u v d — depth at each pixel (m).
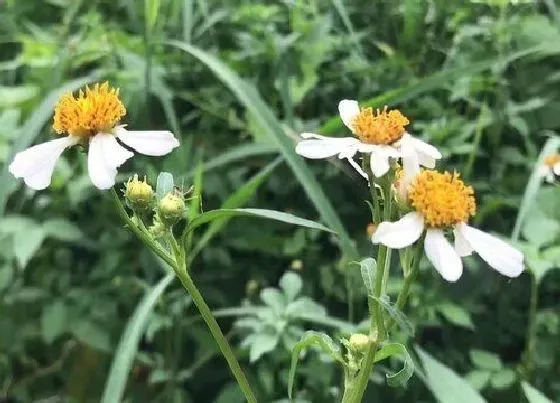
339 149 0.16
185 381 0.31
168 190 0.17
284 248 0.31
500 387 0.27
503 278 0.30
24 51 0.38
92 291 0.32
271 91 0.32
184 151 0.31
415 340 0.28
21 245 0.29
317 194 0.24
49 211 0.32
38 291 0.32
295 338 0.25
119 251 0.32
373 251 0.30
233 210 0.16
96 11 0.39
